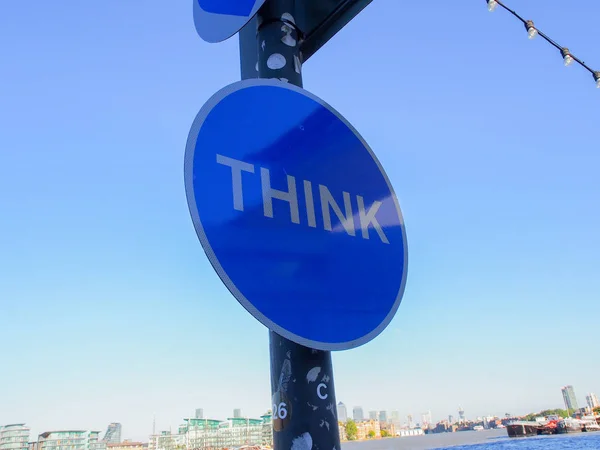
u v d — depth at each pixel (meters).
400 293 1.76
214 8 2.05
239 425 113.38
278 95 1.79
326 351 1.53
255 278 1.42
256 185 1.57
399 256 1.83
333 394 1.49
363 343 1.56
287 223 1.58
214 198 1.45
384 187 1.94
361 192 1.85
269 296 1.43
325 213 1.69
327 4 2.40
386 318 1.67
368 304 1.64
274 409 1.47
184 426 112.44
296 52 2.07
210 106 1.57
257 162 1.61
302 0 2.39
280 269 1.49
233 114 1.63
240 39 2.48
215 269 1.35
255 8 1.86
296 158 1.72
